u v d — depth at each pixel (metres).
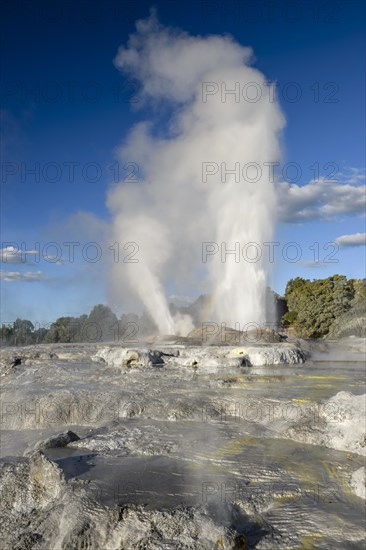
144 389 15.03
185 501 7.29
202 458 9.30
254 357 20.91
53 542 6.82
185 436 10.78
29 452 10.20
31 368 20.31
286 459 9.20
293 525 6.81
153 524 6.59
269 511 7.20
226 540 6.20
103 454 9.70
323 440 10.09
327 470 8.62
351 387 14.77
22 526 7.36
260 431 11.03
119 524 6.70
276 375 17.38
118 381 16.67
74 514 7.03
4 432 13.30
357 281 56.59
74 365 20.84
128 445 10.22
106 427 11.95
